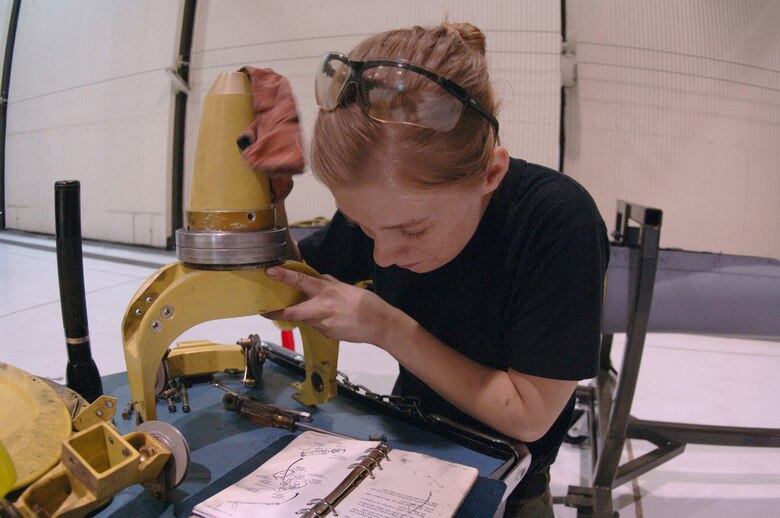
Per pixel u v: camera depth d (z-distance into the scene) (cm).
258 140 46
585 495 100
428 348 57
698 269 127
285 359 75
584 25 206
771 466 122
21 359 134
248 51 240
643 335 95
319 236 84
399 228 47
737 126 206
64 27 292
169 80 248
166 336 50
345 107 43
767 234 211
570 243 55
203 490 47
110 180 278
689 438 110
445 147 43
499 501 45
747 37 202
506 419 55
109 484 39
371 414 62
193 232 50
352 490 45
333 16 224
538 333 55
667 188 210
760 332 128
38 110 314
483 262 62
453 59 44
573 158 211
